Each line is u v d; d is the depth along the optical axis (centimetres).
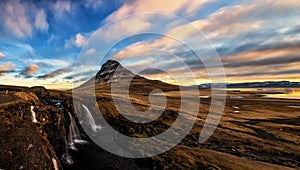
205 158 2992
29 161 1500
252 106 11756
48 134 2377
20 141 1605
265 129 5488
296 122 6675
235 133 4900
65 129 3017
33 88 5238
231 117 7462
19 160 1470
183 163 2764
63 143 2747
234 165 2761
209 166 2670
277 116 8075
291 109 10388
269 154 3438
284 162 3069
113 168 2539
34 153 1573
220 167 2652
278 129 5506
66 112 3650
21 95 2933
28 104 2411
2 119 1728
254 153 3475
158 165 2702
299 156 3341
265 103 13550
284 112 9312
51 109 2852
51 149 1809
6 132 1619
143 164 2745
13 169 1395
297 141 4306
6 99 2338
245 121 6738
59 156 2552
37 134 1797
